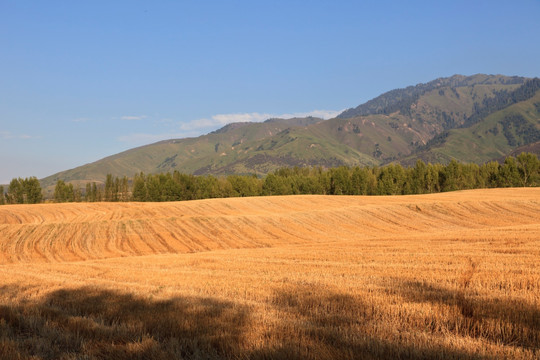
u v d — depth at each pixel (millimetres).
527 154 110500
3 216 72375
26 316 10523
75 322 9500
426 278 15383
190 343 7699
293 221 55625
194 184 120000
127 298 12656
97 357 7320
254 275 17906
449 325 9250
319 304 11547
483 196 77625
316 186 121000
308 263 22000
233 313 10211
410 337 8094
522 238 29500
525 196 75375
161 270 21047
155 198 113625
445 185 114750
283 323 9086
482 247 25969
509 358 6938
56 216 72500
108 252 41062
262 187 122875
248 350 7195
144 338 8039
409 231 52594
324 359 6676
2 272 21953
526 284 13203
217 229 50781
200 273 19141
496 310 9773
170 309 10828
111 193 128625
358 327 8844
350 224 55875
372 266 19703
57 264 27250
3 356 7168
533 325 8727
